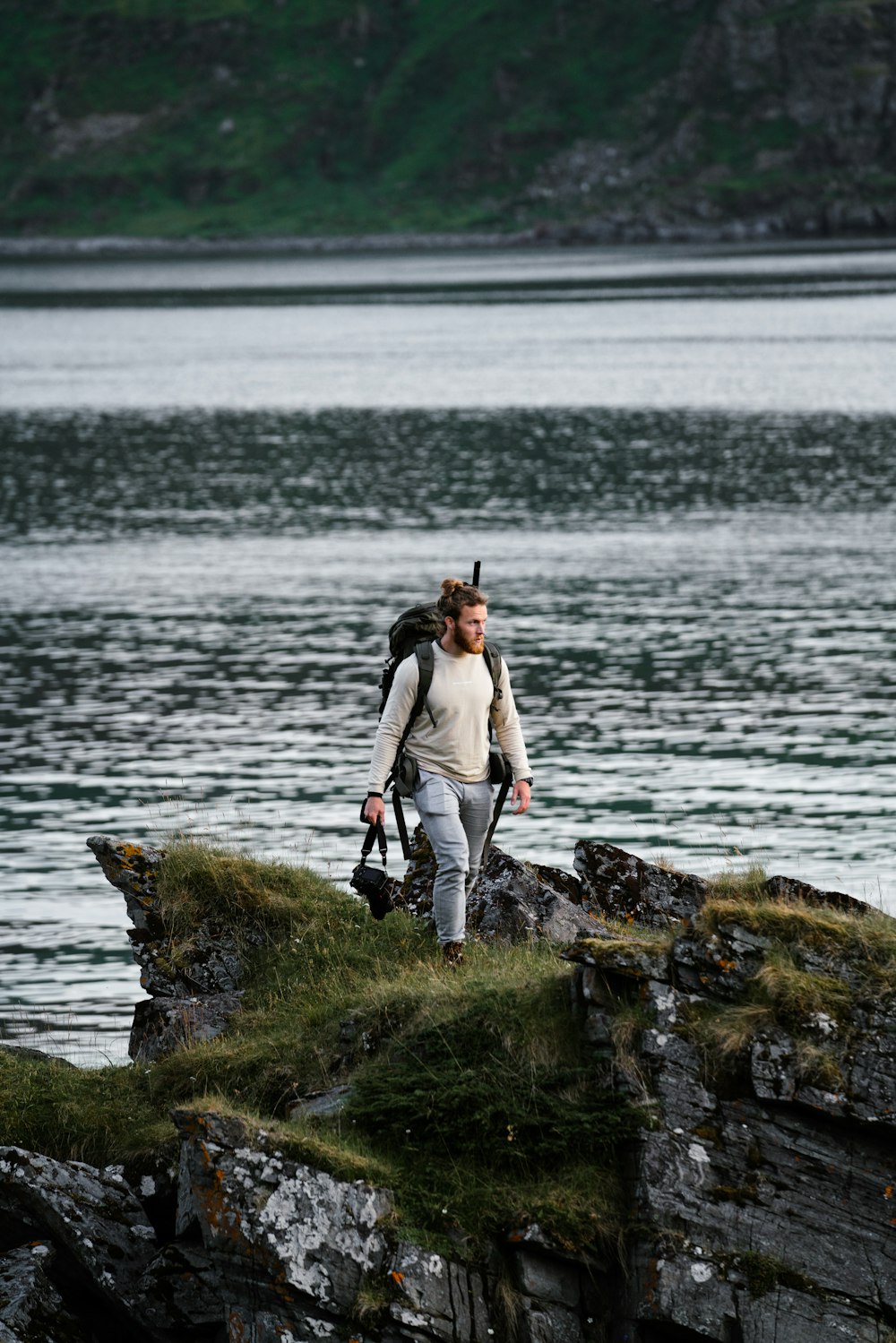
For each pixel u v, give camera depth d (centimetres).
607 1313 1744
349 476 17000
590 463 17362
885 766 6594
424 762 2334
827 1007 1809
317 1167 1781
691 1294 1698
